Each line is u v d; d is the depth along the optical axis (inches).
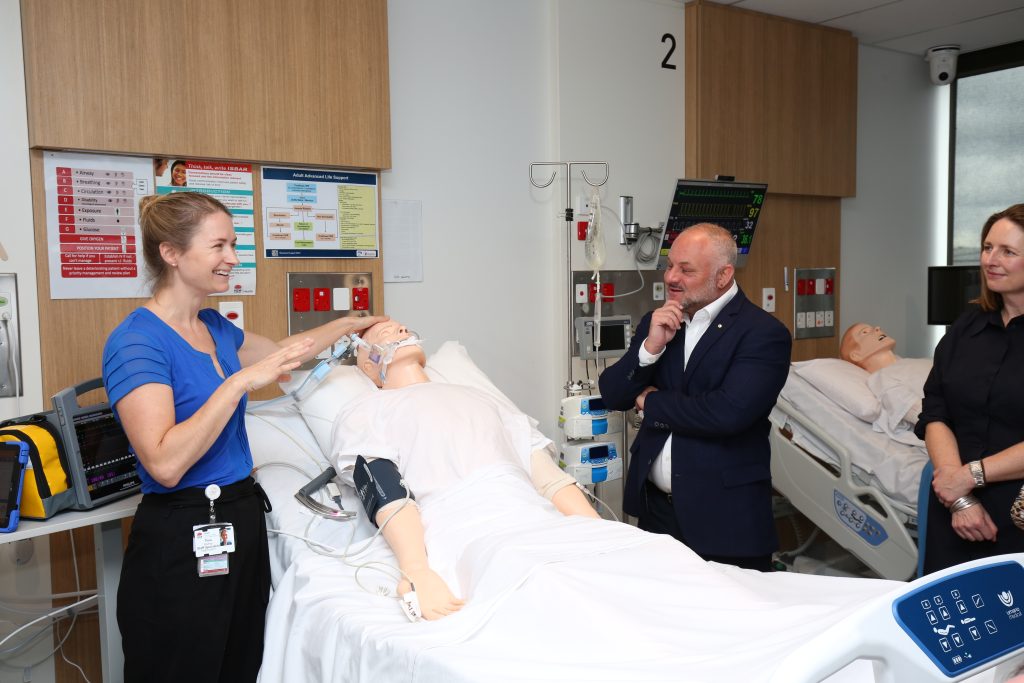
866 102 181.5
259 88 103.5
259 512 73.4
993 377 80.3
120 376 64.2
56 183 93.0
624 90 141.6
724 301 93.0
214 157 100.8
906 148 189.5
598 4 137.5
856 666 43.7
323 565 73.6
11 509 72.2
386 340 93.0
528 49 133.9
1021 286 77.8
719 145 150.1
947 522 83.3
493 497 76.3
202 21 98.9
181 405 68.2
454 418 82.3
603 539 67.5
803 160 163.2
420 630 59.0
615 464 119.2
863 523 119.8
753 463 91.8
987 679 42.2
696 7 146.3
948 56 180.7
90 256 95.6
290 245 109.9
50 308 93.5
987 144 186.7
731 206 146.7
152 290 71.5
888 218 187.6
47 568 96.7
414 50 122.2
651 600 56.8
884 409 125.3
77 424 78.6
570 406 116.1
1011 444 79.0
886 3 149.6
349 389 91.2
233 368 75.4
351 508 84.1
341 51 109.9
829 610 51.5
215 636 68.0
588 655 51.4
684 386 93.4
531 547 65.3
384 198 120.5
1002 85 182.7
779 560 144.9
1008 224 77.9
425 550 72.3
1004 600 37.4
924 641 34.6
